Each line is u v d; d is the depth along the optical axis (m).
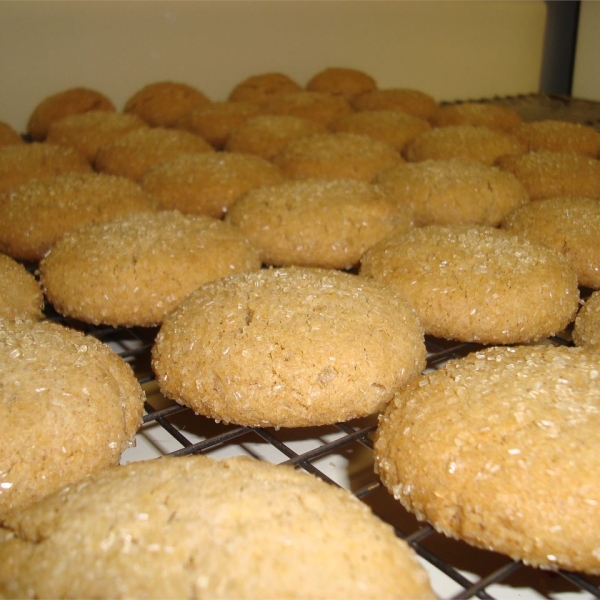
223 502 0.16
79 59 0.48
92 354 0.22
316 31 0.54
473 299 0.26
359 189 0.33
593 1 0.51
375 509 0.22
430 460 0.19
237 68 0.53
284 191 0.33
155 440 0.25
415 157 0.40
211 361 0.22
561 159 0.37
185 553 0.15
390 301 0.24
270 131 0.43
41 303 0.28
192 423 0.26
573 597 0.20
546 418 0.19
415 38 0.56
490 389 0.20
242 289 0.24
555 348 0.22
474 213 0.33
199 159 0.37
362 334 0.23
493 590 0.20
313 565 0.15
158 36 0.50
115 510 0.16
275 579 0.14
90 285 0.27
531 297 0.26
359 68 0.56
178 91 0.49
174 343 0.23
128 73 0.50
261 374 0.22
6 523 0.17
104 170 0.40
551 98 0.55
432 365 0.28
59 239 0.29
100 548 0.15
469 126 0.42
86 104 0.47
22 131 0.48
